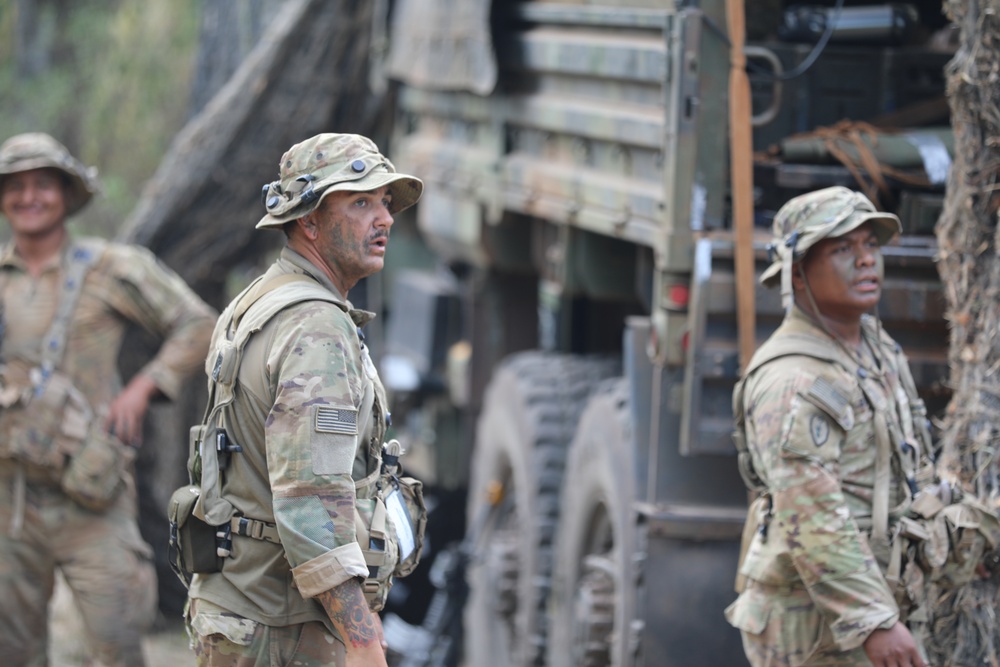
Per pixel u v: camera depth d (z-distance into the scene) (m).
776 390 11.74
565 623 19.00
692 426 15.05
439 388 27.73
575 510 18.84
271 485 10.18
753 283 14.80
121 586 16.56
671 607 15.95
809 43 17.38
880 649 11.28
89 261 16.92
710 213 15.23
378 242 10.81
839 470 11.75
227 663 10.57
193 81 30.80
